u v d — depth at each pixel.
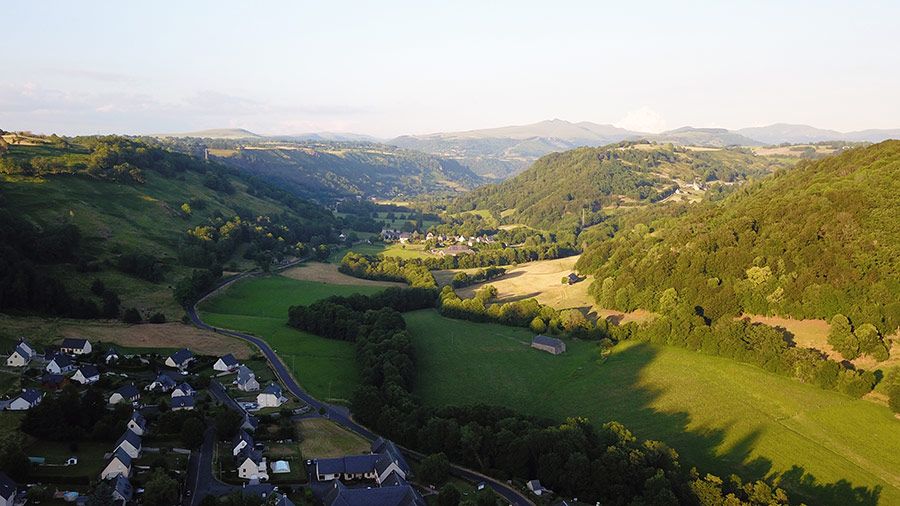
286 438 103.12
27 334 129.12
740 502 83.94
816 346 131.62
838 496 91.69
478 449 98.56
